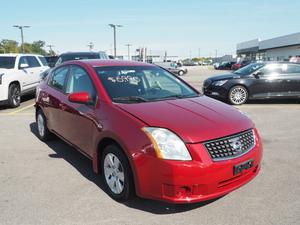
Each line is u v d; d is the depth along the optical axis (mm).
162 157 3275
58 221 3457
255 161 3738
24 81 11352
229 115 3898
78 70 5094
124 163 3633
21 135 6973
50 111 5785
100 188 4246
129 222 3432
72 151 5801
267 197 3961
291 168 4922
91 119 4227
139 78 4832
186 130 3395
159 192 3344
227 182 3451
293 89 11320
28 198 3975
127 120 3652
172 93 4715
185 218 3498
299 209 3676
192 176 3244
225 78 11414
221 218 3492
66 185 4348
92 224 3400
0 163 5215
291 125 7883
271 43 57938
